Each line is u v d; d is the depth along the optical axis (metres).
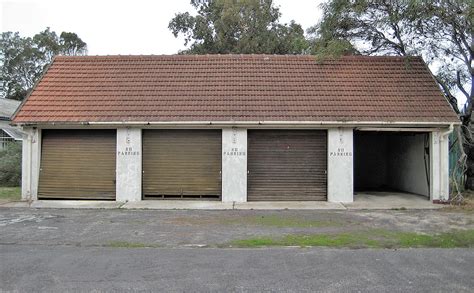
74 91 16.75
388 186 21.34
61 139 16.16
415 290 6.34
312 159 15.98
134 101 16.19
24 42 56.53
